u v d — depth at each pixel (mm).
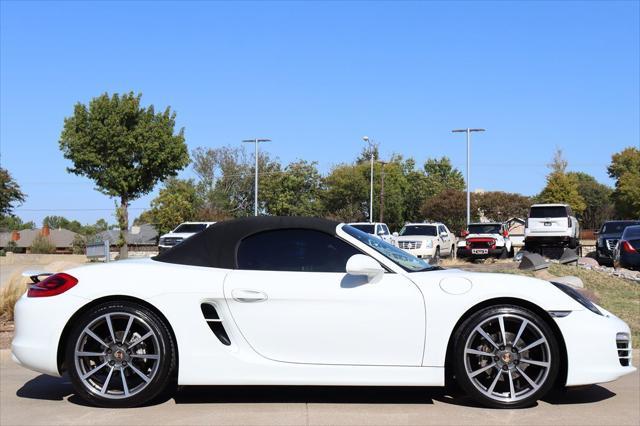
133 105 32156
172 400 5133
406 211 73500
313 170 65562
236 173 65750
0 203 45781
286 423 4496
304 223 5105
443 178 89688
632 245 18000
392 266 4934
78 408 4902
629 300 11289
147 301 4820
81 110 31953
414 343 4777
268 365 4785
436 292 4801
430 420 4566
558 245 23906
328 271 4930
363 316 4773
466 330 4781
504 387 4918
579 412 4793
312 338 4789
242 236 5066
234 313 4828
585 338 4742
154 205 47969
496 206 61344
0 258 34688
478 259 26266
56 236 60562
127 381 4863
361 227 23547
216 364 4785
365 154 68375
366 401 5102
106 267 5008
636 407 4945
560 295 4832
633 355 6844
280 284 4832
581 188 82750
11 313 9180
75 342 4824
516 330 4840
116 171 31844
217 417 4641
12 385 5715
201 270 4953
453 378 5332
